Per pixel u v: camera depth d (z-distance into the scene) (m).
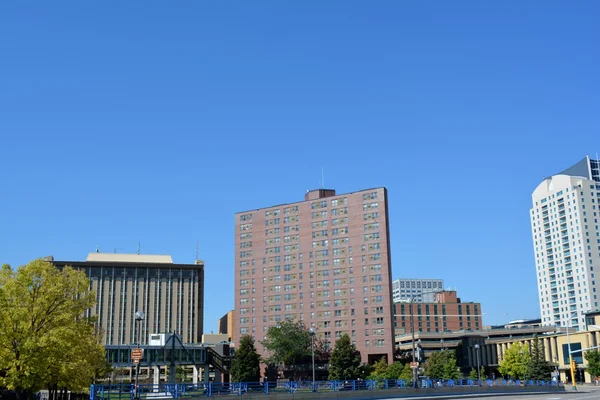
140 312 49.69
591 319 163.75
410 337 196.75
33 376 42.69
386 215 153.75
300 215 164.38
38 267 45.62
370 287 149.88
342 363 121.88
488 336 197.75
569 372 149.12
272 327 144.25
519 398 68.94
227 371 125.56
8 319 42.56
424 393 74.75
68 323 45.72
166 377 162.25
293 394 59.00
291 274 161.75
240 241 172.12
